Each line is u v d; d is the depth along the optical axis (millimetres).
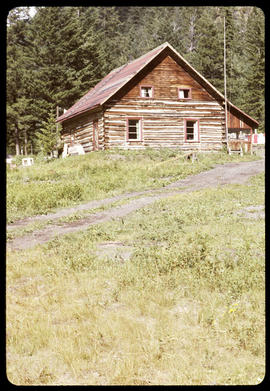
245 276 6527
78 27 52688
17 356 4457
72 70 47969
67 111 37688
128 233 10406
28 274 7109
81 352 4418
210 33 56125
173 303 5699
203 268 6879
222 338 4699
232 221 10789
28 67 46562
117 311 5508
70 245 9219
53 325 5062
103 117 27531
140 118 28266
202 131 29797
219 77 56312
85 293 6098
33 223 12453
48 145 34688
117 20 75438
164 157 26156
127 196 16547
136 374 3967
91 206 15078
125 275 6703
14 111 42594
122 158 25203
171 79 29031
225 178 18984
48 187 17203
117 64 63500
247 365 4082
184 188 17203
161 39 60188
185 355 4305
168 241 9188
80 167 22562
